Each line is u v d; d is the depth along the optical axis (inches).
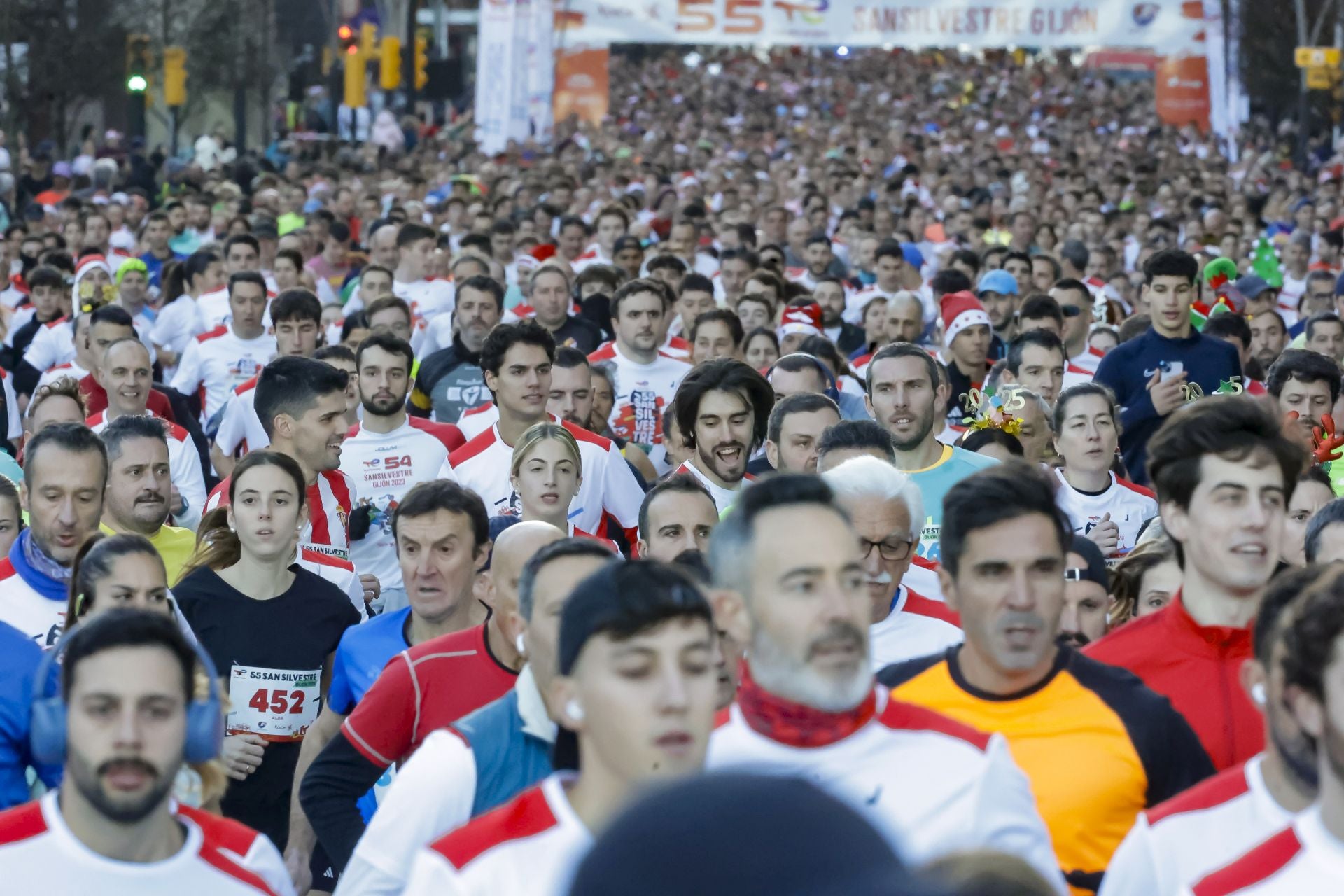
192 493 949.8
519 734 423.8
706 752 313.7
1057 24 4018.2
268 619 643.5
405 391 935.0
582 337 1302.9
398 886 411.2
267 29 4387.3
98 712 342.0
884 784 359.9
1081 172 3272.6
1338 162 3757.4
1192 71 4244.6
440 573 606.2
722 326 1141.1
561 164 3144.7
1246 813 352.5
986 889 168.7
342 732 520.4
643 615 308.8
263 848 374.9
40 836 349.7
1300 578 355.9
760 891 141.7
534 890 319.0
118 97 4552.2
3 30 3816.4
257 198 2546.8
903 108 5570.9
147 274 1576.0
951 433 939.3
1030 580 411.2
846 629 356.5
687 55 7706.7
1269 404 451.8
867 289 1728.6
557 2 4013.3
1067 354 1273.4
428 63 4877.0
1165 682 459.2
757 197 2746.1
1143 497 820.0
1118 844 408.2
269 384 823.7
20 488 684.1
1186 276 1017.5
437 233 1747.0
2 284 1750.7
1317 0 4490.7
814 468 718.5
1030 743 412.5
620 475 863.7
